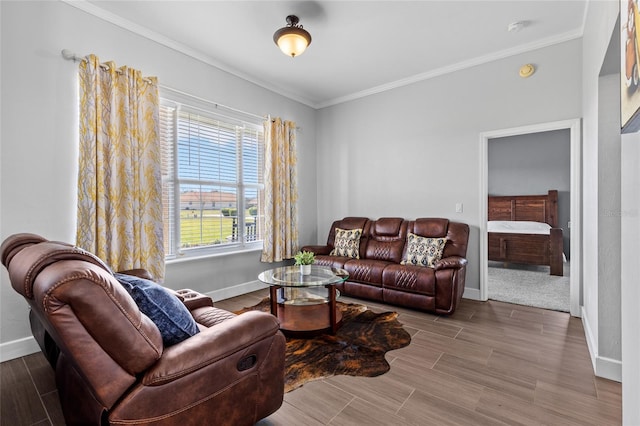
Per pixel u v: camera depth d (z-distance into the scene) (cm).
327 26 298
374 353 238
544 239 525
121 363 109
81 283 98
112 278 112
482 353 237
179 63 333
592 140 236
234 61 370
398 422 162
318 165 525
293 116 479
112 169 268
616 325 200
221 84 376
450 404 177
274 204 433
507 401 179
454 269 311
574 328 283
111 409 109
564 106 318
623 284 130
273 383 154
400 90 432
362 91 464
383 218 434
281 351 158
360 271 368
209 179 371
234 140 400
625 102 116
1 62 224
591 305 240
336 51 347
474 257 374
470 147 377
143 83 294
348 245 424
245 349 140
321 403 179
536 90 334
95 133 257
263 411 150
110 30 279
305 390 192
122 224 277
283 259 448
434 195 405
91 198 253
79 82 254
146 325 115
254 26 298
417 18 287
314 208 522
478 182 372
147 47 305
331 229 475
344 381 201
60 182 252
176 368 117
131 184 278
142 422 110
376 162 458
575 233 310
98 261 118
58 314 98
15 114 230
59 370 155
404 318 312
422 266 353
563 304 354
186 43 328
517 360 226
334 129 504
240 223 409
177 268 336
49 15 245
